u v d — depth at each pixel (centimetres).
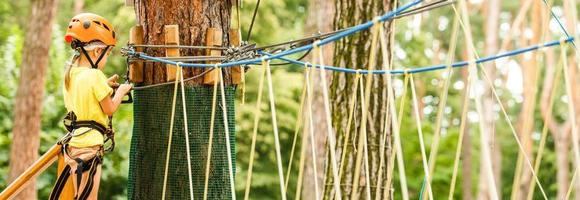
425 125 2464
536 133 3362
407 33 3034
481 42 3331
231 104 565
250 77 2120
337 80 829
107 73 2053
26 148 1259
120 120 1445
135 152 563
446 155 2552
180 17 557
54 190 522
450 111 3391
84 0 2252
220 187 556
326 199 824
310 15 1551
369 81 393
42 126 1477
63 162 530
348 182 807
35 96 1270
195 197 551
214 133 557
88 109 521
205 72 550
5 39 1855
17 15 2278
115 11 2184
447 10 3212
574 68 2353
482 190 2536
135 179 563
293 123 2153
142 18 564
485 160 351
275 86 2152
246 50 563
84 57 535
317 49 413
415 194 2345
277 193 2194
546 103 2438
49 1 1280
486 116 2292
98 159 523
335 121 824
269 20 2211
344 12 844
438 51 3170
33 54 1270
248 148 2138
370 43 827
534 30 2059
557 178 3006
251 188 2192
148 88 557
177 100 553
